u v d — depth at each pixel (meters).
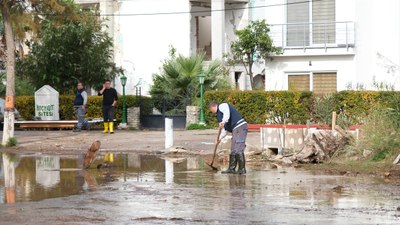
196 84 38.50
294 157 22.62
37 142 30.06
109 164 22.95
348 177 19.23
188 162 23.48
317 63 37.56
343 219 13.30
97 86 41.84
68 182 18.70
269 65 38.56
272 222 13.09
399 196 15.93
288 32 38.00
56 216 13.81
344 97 33.47
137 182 18.59
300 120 34.62
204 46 50.50
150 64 47.19
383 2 37.19
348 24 36.91
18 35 29.80
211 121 36.31
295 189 17.11
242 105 35.53
